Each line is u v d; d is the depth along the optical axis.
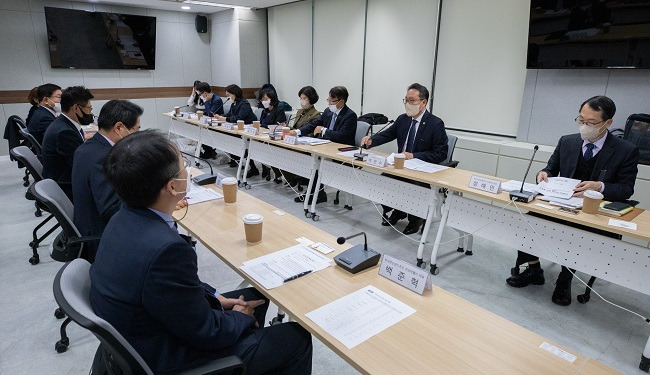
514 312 2.26
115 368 1.00
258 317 1.49
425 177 2.61
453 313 1.13
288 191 4.52
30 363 1.80
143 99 7.22
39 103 3.90
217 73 7.75
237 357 1.02
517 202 2.12
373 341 1.00
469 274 2.70
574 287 2.56
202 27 7.49
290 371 1.23
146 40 6.91
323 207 4.02
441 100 4.66
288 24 6.63
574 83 3.50
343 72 5.81
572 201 2.06
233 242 1.59
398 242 3.18
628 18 3.00
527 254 2.47
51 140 2.51
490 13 4.04
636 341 2.02
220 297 1.37
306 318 1.09
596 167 2.30
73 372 1.75
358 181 3.22
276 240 1.61
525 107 3.85
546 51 3.54
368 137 3.54
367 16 5.28
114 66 6.74
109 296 0.92
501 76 4.07
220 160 5.87
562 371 0.91
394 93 5.16
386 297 1.20
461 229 2.53
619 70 3.22
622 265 1.90
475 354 0.96
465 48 4.32
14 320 2.10
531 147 3.69
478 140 4.09
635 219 1.89
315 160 3.58
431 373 0.89
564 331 2.09
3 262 2.72
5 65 5.86
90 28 6.35
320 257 1.46
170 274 0.91
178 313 0.93
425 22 4.62
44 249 2.92
